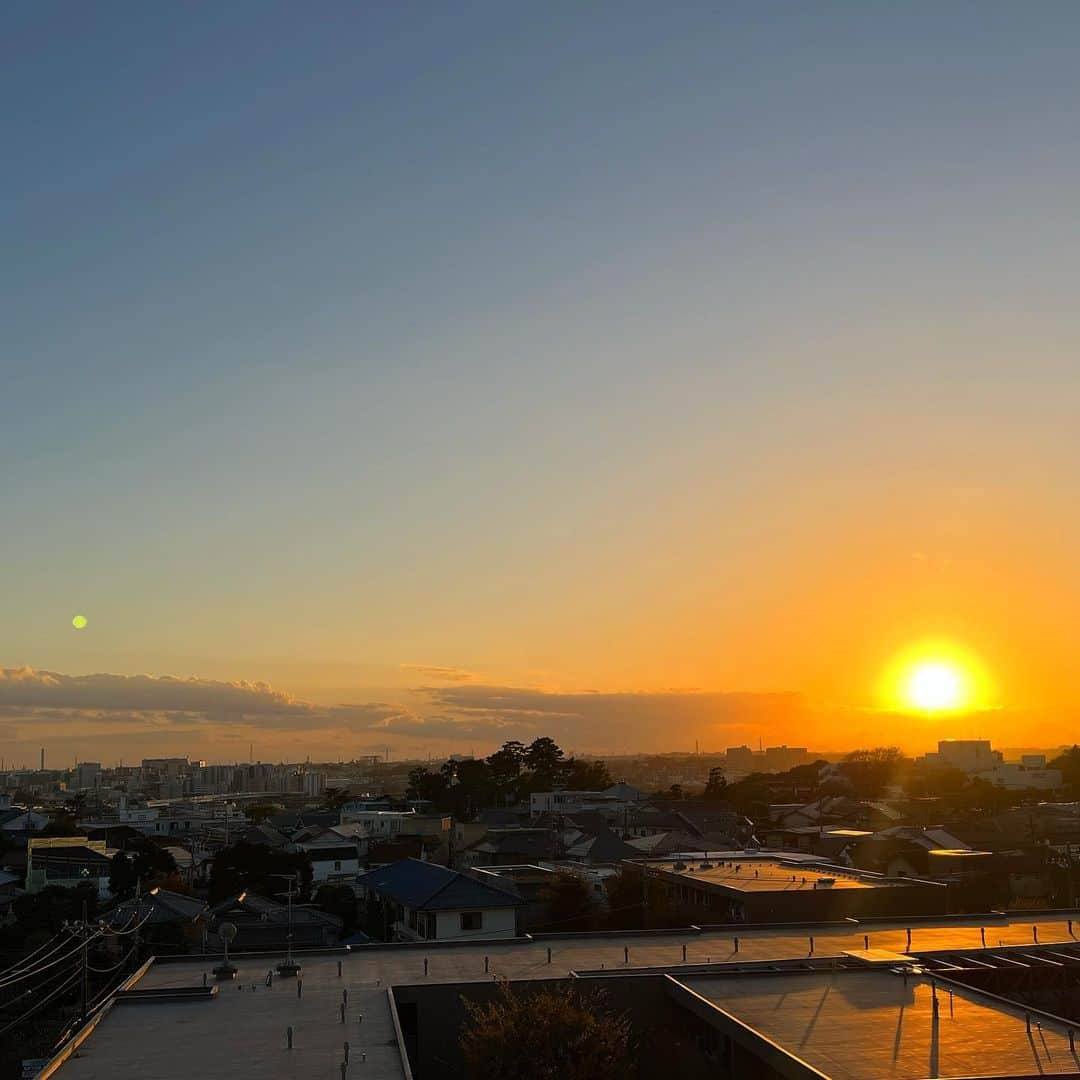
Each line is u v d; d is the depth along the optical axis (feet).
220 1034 90.27
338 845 367.45
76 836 392.68
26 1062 122.31
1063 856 269.44
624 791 534.78
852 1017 91.15
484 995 105.09
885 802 477.36
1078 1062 78.54
